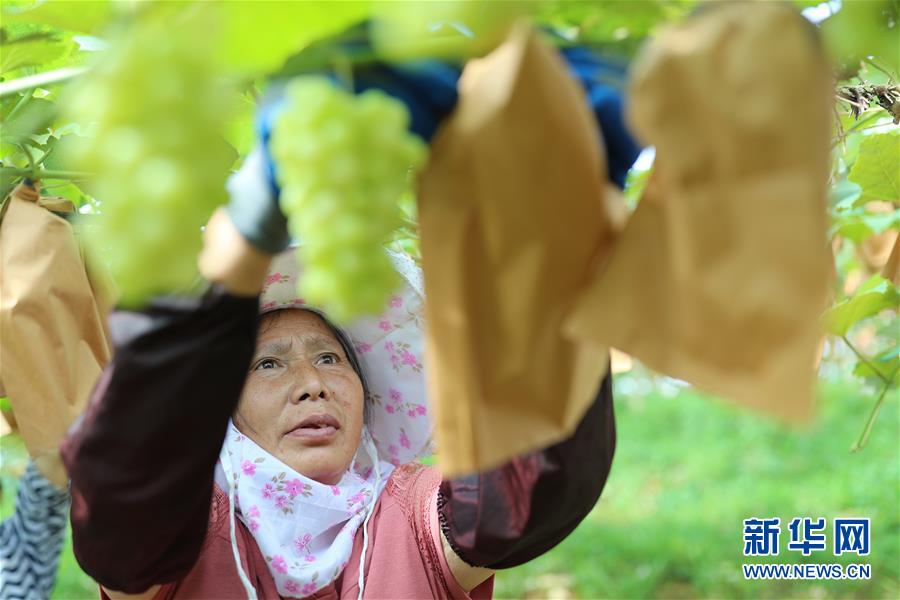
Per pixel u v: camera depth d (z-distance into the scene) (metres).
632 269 0.72
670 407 8.65
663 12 0.79
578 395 0.77
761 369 0.67
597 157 0.72
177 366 0.97
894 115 1.47
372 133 0.57
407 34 0.69
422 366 1.67
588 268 0.74
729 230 0.67
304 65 0.72
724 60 0.67
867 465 6.66
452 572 1.53
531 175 0.71
